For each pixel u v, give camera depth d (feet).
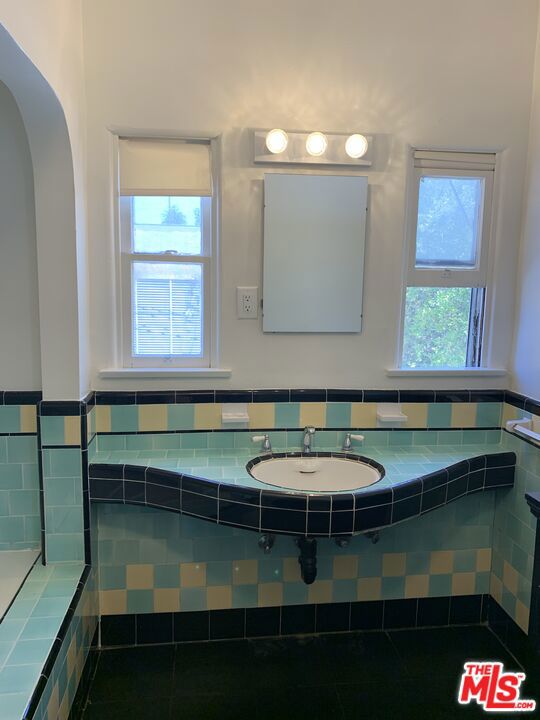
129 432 6.56
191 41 6.09
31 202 5.90
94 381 6.46
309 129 6.37
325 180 6.46
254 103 6.26
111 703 5.76
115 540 6.51
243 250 6.50
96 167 6.15
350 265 6.64
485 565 7.20
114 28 5.98
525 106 6.63
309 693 5.97
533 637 5.58
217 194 6.39
